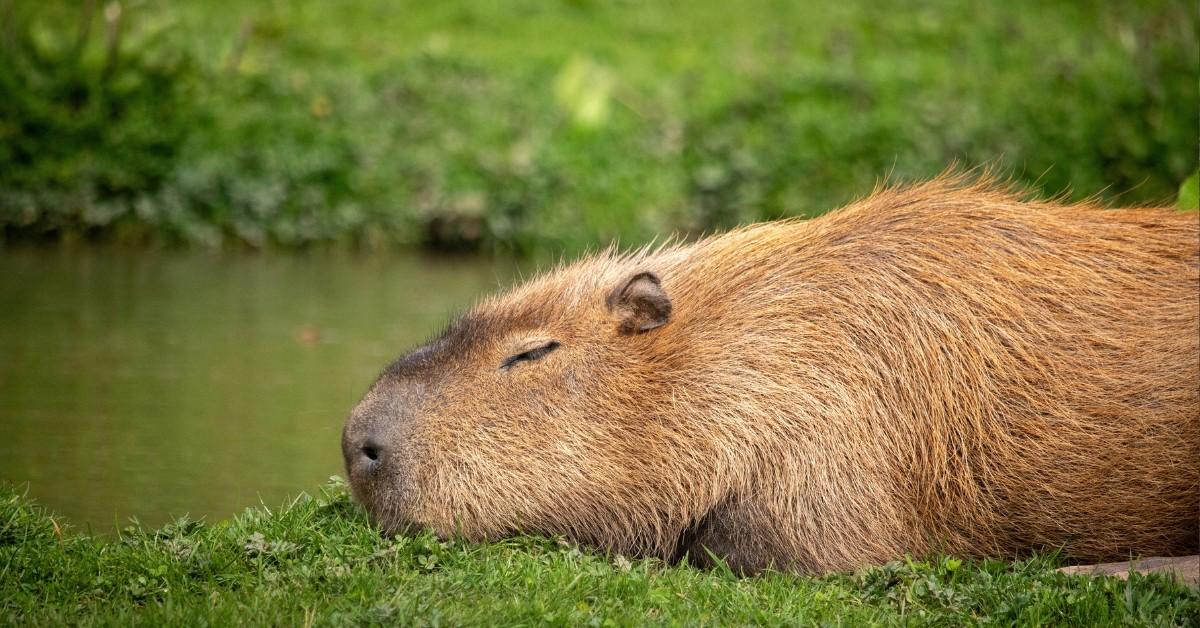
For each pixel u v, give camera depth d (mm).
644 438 12523
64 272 27312
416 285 27172
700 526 12562
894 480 12297
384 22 42094
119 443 16734
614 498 12570
